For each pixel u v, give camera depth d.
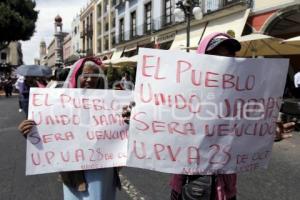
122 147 3.46
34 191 6.11
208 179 3.01
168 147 2.93
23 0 47.34
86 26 64.50
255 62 2.91
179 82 2.87
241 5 20.44
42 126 3.34
